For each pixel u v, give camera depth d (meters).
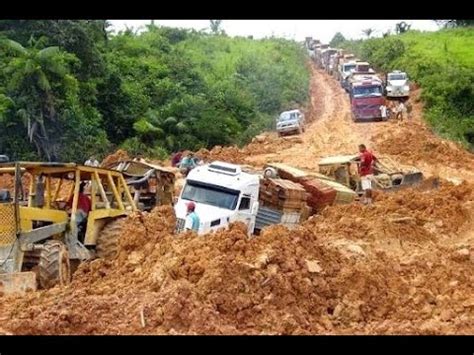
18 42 43.53
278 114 63.34
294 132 52.06
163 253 16.03
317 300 14.83
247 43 85.88
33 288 15.12
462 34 86.69
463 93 62.03
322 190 24.53
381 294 15.52
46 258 15.49
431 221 22.36
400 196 24.55
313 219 22.72
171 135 49.00
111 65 50.12
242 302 13.70
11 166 16.72
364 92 55.25
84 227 17.47
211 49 76.62
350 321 14.58
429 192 26.33
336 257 16.80
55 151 39.56
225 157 40.53
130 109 48.38
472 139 56.44
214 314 13.10
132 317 12.85
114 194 18.34
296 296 14.58
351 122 55.84
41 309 13.12
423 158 41.34
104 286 15.09
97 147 41.78
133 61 56.25
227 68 69.19
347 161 28.64
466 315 14.76
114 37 60.50
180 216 20.02
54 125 39.91
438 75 65.19
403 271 17.41
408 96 60.06
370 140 47.38
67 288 14.83
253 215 21.16
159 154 45.97
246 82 66.44
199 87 58.53
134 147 44.91
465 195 25.39
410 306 15.35
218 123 51.59
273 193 21.94
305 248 16.06
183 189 20.94
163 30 77.44
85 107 44.53
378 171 29.48
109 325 12.66
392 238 20.22
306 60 94.44
